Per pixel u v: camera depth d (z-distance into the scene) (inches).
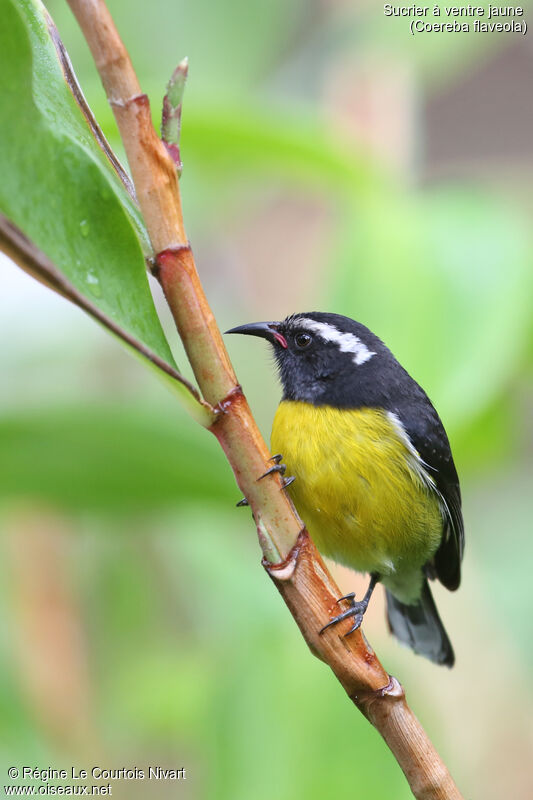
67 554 410.9
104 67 180.2
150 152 181.8
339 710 330.0
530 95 634.8
